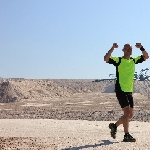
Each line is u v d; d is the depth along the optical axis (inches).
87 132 381.4
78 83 4822.8
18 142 304.2
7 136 350.9
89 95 3105.3
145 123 533.6
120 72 300.4
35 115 1151.0
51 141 308.2
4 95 2731.3
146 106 1571.1
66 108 1577.3
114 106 1684.3
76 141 305.4
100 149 267.0
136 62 304.2
